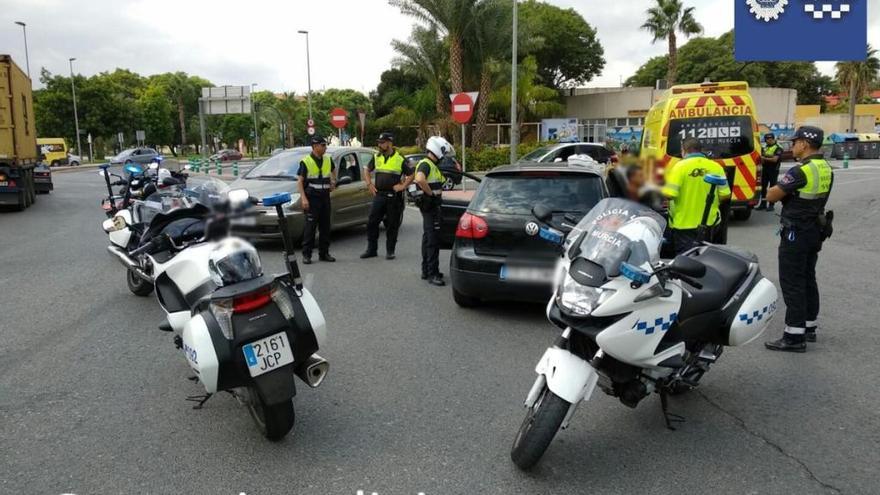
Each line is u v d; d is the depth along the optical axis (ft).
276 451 12.54
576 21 175.01
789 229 17.47
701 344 13.73
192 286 14.58
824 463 12.07
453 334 19.71
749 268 14.55
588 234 11.54
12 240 36.81
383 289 25.31
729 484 11.38
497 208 21.12
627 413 14.24
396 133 133.28
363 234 39.04
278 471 11.82
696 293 13.19
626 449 12.65
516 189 21.34
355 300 23.65
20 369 16.66
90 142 180.75
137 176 28.35
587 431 13.42
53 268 28.76
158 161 30.35
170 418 13.93
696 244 16.19
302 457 12.32
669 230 20.40
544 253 20.22
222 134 275.39
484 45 93.91
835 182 71.05
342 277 27.35
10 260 30.68
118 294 24.17
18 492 11.09
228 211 11.42
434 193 25.71
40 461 12.12
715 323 13.42
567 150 66.74
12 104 50.16
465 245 21.27
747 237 37.04
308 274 27.91
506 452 12.50
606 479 11.57
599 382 12.25
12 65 50.49
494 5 90.74
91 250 33.27
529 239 20.36
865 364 16.88
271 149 245.45
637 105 154.20
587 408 14.48
